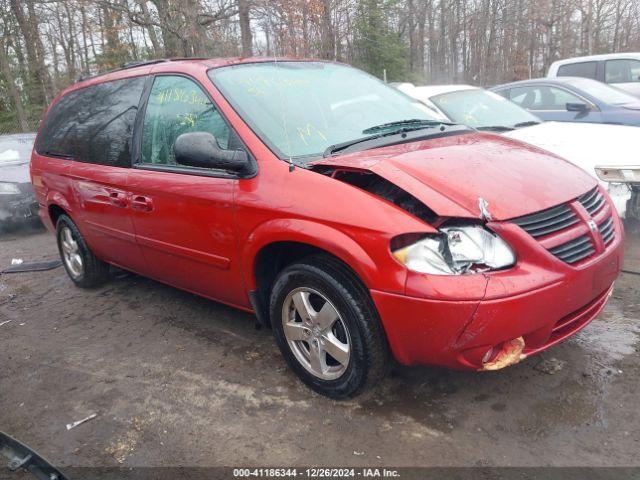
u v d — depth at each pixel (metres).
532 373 3.18
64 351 4.07
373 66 23.56
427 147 3.17
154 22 13.61
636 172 4.88
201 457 2.76
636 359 3.24
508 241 2.56
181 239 3.68
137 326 4.36
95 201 4.45
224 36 14.95
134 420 3.11
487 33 32.62
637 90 10.37
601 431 2.67
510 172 2.89
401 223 2.57
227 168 3.15
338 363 3.11
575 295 2.66
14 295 5.45
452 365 2.61
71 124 4.94
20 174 8.36
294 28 13.35
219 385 3.38
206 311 4.52
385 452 2.67
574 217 2.83
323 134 3.45
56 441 3.00
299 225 2.86
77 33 22.95
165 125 3.86
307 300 3.07
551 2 30.00
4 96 22.28
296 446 2.77
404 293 2.53
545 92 8.34
